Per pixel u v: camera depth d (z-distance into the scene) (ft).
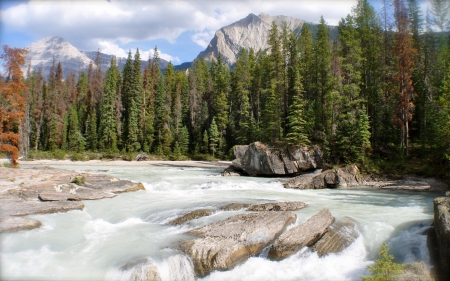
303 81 161.79
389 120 125.18
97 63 322.75
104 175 85.05
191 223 50.49
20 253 39.06
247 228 43.78
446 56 123.75
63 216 55.11
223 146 226.38
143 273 33.96
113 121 231.71
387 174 100.12
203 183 97.14
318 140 131.44
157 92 247.09
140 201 68.85
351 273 37.58
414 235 44.93
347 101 119.65
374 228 49.14
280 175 122.72
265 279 36.32
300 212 56.54
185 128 236.63
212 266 37.73
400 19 114.42
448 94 88.53
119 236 46.01
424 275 29.99
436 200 43.21
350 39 136.15
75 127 245.65
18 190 65.98
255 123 197.06
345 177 97.50
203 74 302.04
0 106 111.96
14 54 110.32
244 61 260.42
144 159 218.18
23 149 206.80
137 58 254.06
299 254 40.63
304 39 179.73
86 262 37.19
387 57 138.31
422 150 110.52
